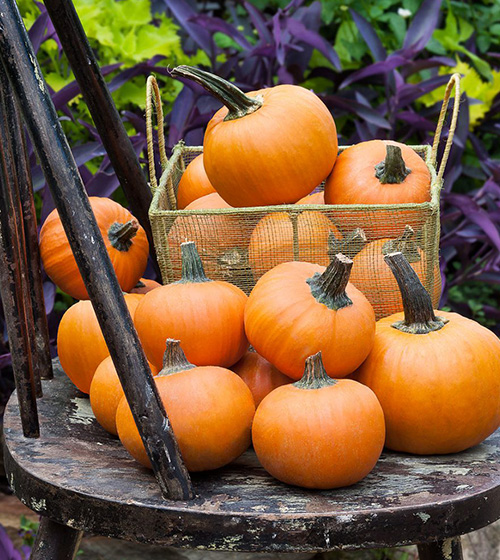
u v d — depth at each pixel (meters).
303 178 1.37
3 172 1.24
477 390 1.25
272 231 1.37
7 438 1.29
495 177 2.03
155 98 1.48
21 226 1.33
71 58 1.37
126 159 1.43
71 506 1.18
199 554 1.66
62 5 1.33
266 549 1.15
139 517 1.16
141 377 1.15
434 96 2.18
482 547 1.64
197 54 2.14
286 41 2.09
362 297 1.26
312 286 1.25
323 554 1.67
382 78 2.17
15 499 1.78
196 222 1.38
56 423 1.33
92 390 1.31
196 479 1.21
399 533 1.16
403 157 1.41
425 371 1.25
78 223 1.14
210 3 2.64
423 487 1.19
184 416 1.19
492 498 1.19
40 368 1.45
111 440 1.30
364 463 1.18
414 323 1.28
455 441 1.26
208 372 1.22
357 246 1.37
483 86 2.18
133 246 1.46
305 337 1.23
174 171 1.52
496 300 2.42
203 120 1.82
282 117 1.36
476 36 2.42
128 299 1.41
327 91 2.23
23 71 1.14
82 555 1.66
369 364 1.27
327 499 1.17
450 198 1.87
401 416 1.25
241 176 1.37
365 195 1.38
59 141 1.14
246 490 1.19
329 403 1.18
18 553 1.58
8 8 1.15
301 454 1.18
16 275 1.26
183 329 1.25
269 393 1.23
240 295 1.29
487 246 2.28
